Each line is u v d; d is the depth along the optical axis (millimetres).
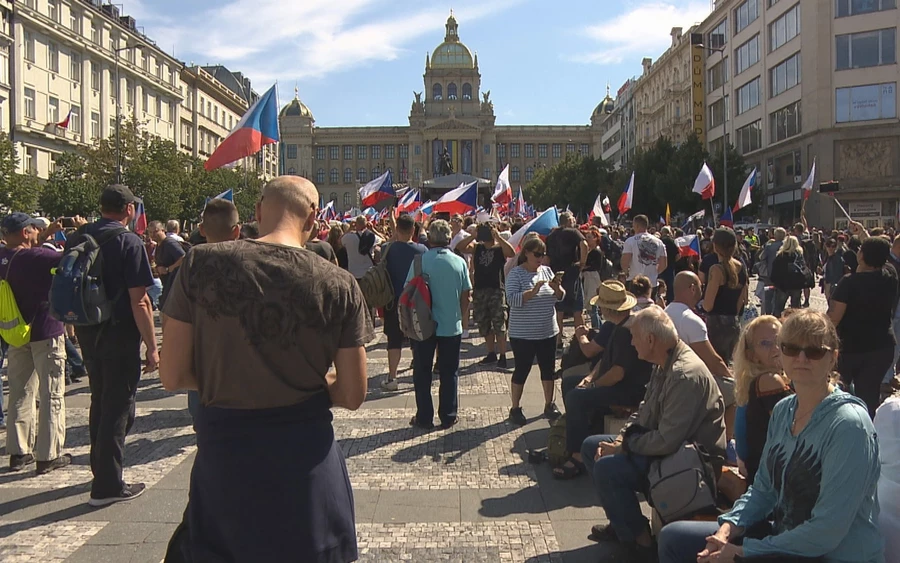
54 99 50688
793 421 3348
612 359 6176
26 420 6473
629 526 4520
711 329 7840
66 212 40000
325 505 2703
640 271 11797
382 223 19312
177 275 2725
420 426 7637
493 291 10844
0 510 5426
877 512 3211
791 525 3232
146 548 4754
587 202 66062
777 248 14406
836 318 6500
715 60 64000
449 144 123625
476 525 5125
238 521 2602
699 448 4348
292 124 132625
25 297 6160
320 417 2785
